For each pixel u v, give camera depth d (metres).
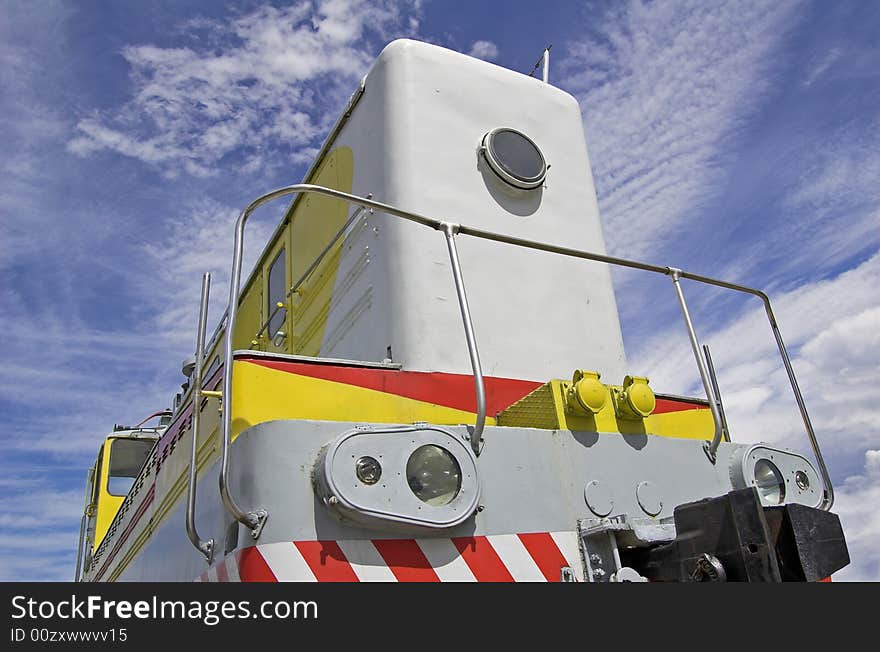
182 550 3.63
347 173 4.51
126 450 8.79
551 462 2.88
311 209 5.02
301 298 4.93
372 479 2.43
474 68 4.53
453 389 3.52
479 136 4.33
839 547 2.42
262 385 2.99
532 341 3.95
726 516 2.41
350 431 2.48
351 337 4.04
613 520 2.81
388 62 4.32
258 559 2.34
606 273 4.50
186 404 4.08
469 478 2.59
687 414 3.98
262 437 2.49
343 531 2.41
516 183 4.24
